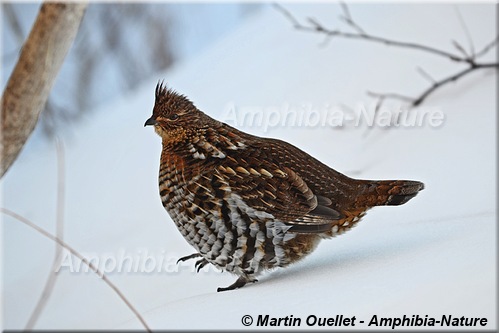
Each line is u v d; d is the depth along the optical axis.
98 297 12.65
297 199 9.44
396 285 7.80
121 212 16.67
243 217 9.51
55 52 10.53
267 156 9.72
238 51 22.94
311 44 20.22
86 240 15.74
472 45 15.34
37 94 10.69
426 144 13.84
